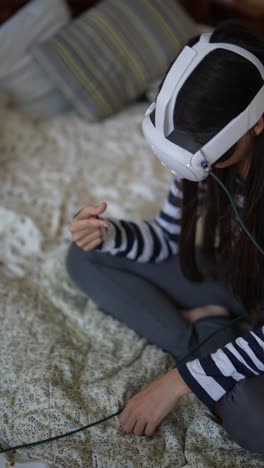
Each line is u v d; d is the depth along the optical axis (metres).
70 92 1.88
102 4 1.97
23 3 2.00
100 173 1.70
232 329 1.16
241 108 0.83
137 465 0.94
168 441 0.98
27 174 1.67
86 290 1.24
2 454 0.94
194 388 0.93
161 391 0.95
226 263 1.15
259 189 0.95
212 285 1.24
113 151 1.81
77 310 1.24
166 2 2.02
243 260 1.05
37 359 1.09
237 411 0.92
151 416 0.95
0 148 1.75
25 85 1.91
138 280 1.22
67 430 0.97
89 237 1.12
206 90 0.83
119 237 1.18
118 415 1.00
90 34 1.91
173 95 0.85
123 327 1.21
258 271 1.05
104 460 0.94
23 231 1.45
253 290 1.09
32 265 1.38
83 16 1.95
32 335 1.16
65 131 1.89
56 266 1.34
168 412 0.96
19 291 1.28
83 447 0.96
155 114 0.87
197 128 0.84
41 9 1.93
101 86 1.90
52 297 1.28
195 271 1.20
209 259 1.17
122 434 0.98
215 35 0.87
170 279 1.25
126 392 1.04
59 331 1.19
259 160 0.91
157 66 1.95
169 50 1.96
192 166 0.85
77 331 1.21
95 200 1.60
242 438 0.94
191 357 1.12
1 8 1.98
